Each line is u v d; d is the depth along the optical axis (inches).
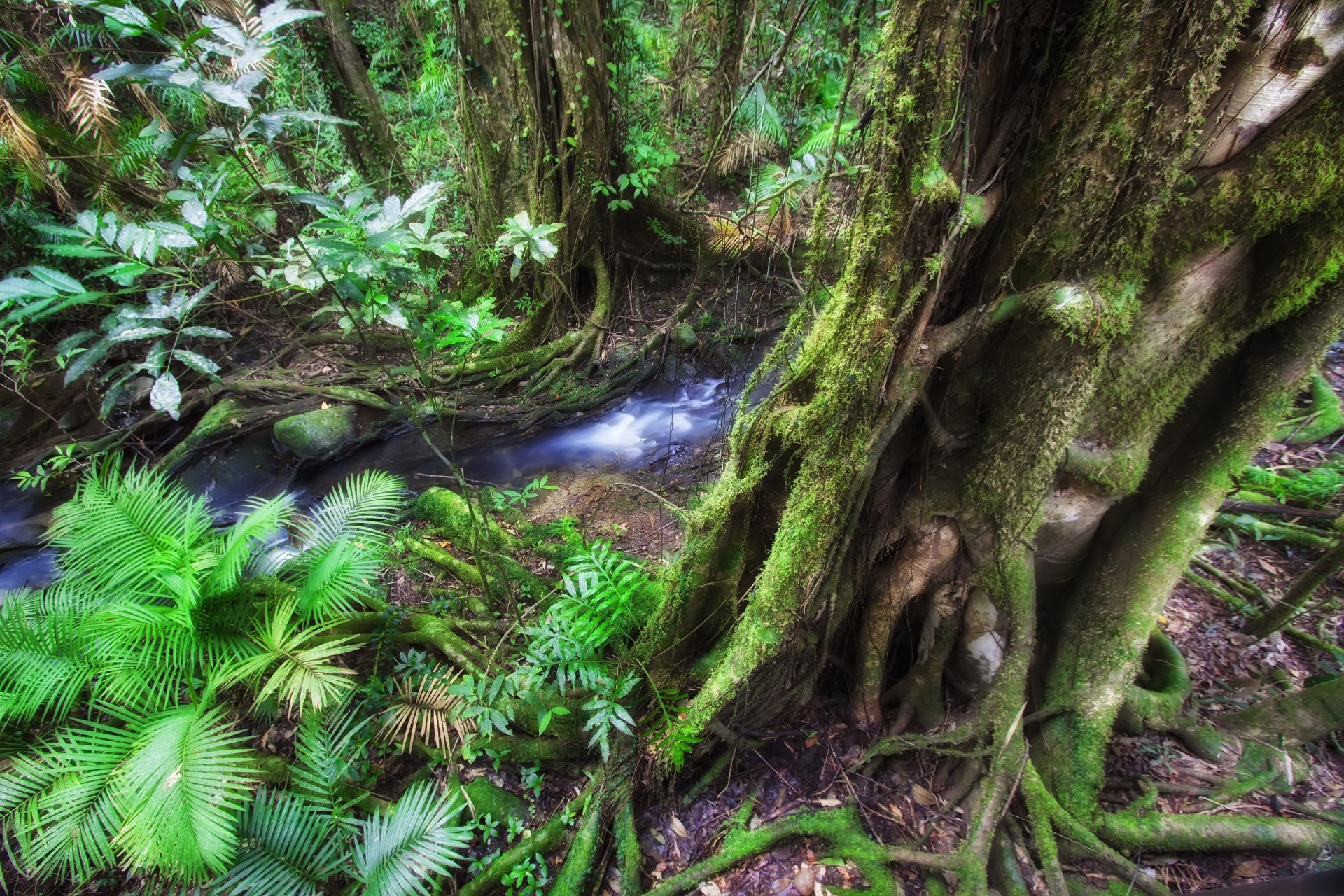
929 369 84.8
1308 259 72.0
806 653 112.8
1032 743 104.7
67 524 125.6
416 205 96.1
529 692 120.5
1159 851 96.5
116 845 92.2
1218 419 92.0
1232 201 67.7
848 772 113.6
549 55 236.2
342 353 269.9
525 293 282.7
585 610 115.3
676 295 302.2
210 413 234.5
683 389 270.1
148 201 190.7
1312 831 94.7
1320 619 138.4
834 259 100.0
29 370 220.1
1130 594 97.7
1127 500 100.0
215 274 247.6
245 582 128.3
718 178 294.7
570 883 101.2
